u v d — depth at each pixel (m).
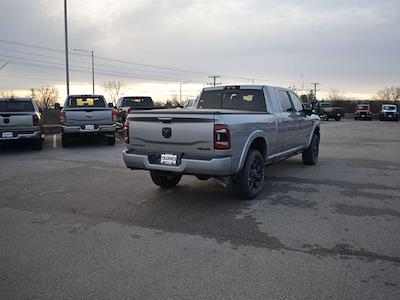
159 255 4.20
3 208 6.05
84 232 4.94
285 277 3.68
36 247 4.45
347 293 3.39
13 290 3.48
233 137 5.82
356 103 63.19
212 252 4.28
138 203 6.30
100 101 15.52
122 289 3.48
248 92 7.71
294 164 10.30
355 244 4.50
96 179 8.27
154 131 6.22
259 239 4.66
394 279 3.64
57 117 27.30
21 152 13.02
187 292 3.42
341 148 14.21
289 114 8.19
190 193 6.95
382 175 8.69
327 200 6.44
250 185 6.41
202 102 8.20
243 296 3.35
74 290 3.47
